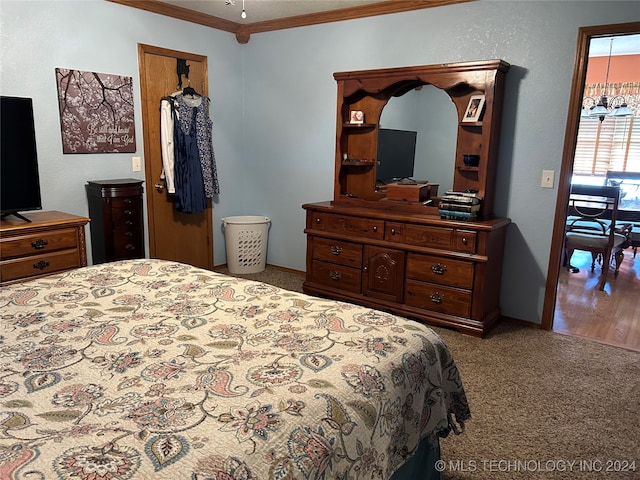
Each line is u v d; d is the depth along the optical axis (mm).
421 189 3496
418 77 3340
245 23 4383
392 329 1537
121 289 1835
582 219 4719
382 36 3725
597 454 1964
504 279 3426
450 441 2033
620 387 2527
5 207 2828
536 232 3266
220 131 4484
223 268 4668
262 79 4488
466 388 2486
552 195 3172
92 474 822
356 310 1697
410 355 1407
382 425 1197
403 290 3387
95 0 3369
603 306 3887
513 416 2232
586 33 2912
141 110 3775
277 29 4281
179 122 3912
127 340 1385
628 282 4625
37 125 3160
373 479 1157
